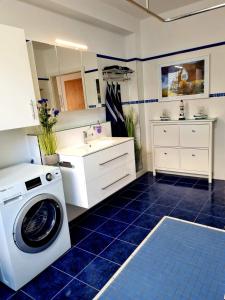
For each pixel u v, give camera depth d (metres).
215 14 3.19
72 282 1.84
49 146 2.36
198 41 3.39
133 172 3.14
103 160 2.55
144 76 4.00
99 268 1.96
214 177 3.72
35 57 2.37
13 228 1.73
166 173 4.14
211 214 2.65
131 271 1.89
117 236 2.41
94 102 3.22
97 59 3.22
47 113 2.33
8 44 1.86
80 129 2.94
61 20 2.66
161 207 2.94
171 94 3.78
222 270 1.81
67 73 2.73
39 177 1.92
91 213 2.96
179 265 1.91
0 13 2.09
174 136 3.67
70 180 2.41
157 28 3.67
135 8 3.25
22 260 1.81
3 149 2.26
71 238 2.44
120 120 3.68
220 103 3.42
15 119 1.95
